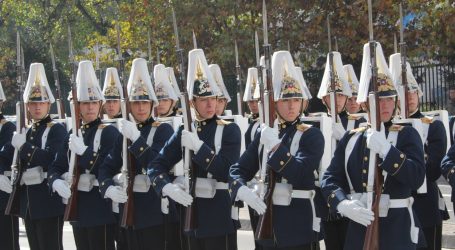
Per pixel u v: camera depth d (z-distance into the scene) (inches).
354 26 954.7
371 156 314.2
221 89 489.4
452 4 932.0
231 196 355.3
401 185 316.8
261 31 991.6
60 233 486.3
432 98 947.3
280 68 360.2
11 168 497.0
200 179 392.5
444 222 615.5
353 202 311.9
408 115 416.2
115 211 448.5
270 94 348.8
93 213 445.4
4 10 1587.1
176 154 404.5
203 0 1031.6
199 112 402.6
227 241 397.4
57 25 1517.0
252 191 347.6
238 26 1024.9
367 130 321.4
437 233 417.4
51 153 480.1
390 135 324.2
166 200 427.5
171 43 1071.6
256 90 476.7
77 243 457.4
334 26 975.6
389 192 316.5
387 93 325.1
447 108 940.6
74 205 445.7
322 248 560.7
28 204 481.7
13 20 1653.5
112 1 1509.6
